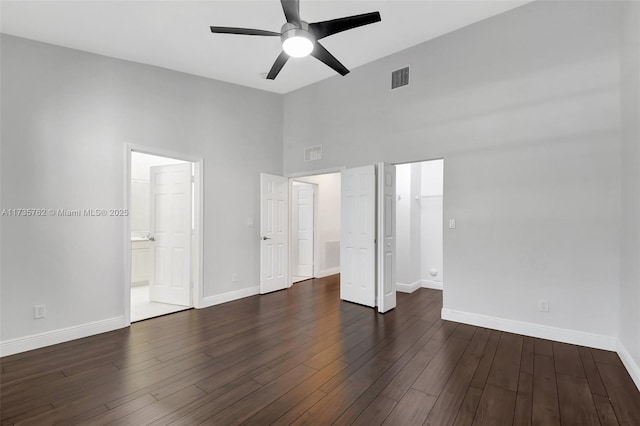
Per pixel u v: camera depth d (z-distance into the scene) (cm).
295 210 641
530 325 315
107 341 307
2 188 278
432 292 507
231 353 279
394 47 395
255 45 347
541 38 311
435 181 534
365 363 258
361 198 430
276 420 186
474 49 349
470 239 352
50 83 304
